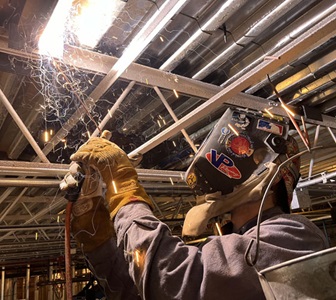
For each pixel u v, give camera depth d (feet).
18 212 18.92
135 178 3.24
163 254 2.65
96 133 7.37
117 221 2.98
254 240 2.53
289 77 8.89
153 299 2.61
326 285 2.08
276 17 6.34
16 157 11.23
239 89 5.39
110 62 6.72
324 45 7.64
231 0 5.80
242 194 3.21
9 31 5.72
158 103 9.39
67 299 3.14
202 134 11.36
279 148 3.30
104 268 3.55
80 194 3.62
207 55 7.54
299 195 12.71
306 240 2.74
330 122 10.66
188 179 3.56
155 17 4.94
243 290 2.49
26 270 33.60
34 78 7.23
